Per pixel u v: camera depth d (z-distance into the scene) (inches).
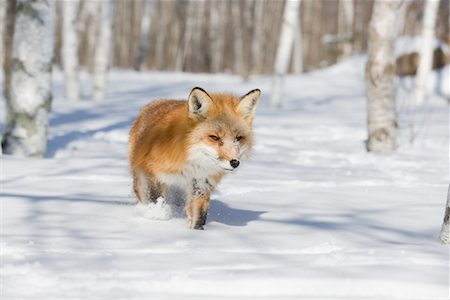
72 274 269.3
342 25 3073.3
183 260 293.3
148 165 399.2
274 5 3280.0
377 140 788.6
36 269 274.5
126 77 2166.6
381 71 779.4
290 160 711.1
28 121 639.8
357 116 1226.0
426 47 1478.8
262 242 339.6
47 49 642.8
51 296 239.9
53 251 311.3
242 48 3341.5
